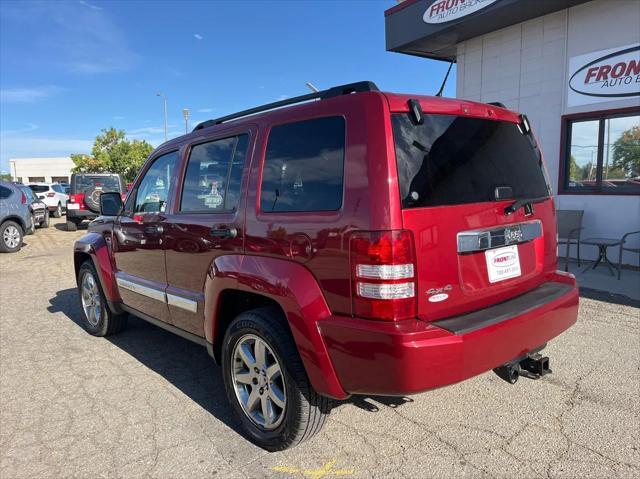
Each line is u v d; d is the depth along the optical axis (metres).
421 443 2.97
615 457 2.76
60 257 11.22
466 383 3.75
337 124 2.61
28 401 3.71
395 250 2.29
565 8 8.09
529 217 3.10
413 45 10.06
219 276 3.11
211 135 3.55
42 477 2.76
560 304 2.97
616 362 4.02
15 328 5.62
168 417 3.42
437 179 2.54
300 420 2.72
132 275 4.43
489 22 8.67
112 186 17.45
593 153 8.09
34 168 91.25
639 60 7.31
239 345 3.07
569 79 8.20
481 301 2.74
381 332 2.29
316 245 2.54
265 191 2.93
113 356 4.65
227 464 2.83
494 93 9.42
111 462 2.89
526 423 3.15
